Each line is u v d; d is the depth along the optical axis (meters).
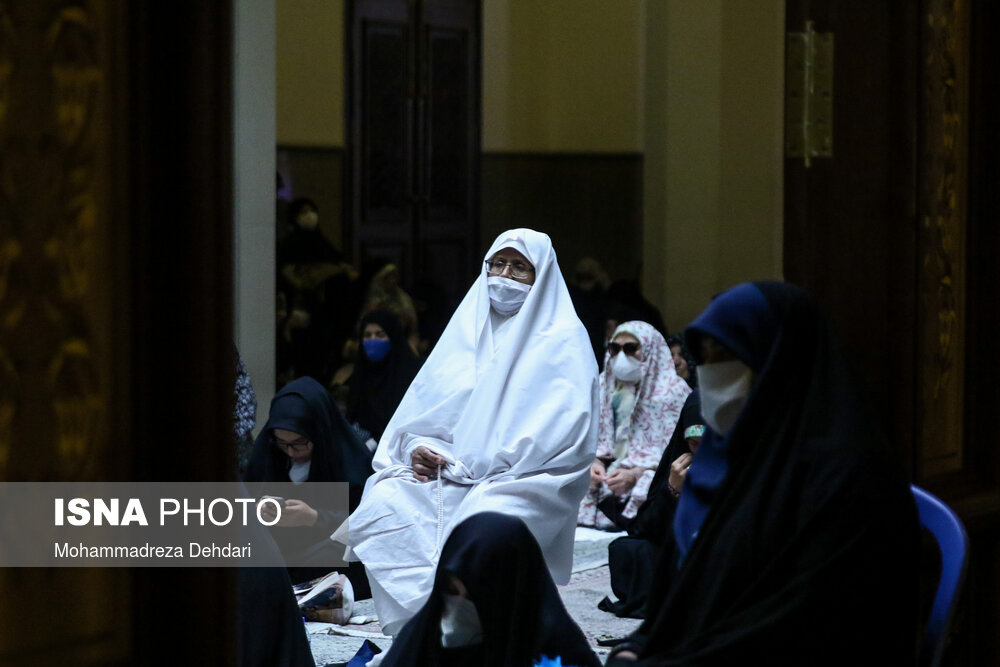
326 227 9.16
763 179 5.44
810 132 2.69
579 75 9.74
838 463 1.90
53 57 1.77
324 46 9.05
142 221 1.85
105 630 1.86
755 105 5.25
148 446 1.88
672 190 8.51
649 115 8.98
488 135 9.92
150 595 1.88
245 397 4.79
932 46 2.68
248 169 5.61
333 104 9.15
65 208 1.79
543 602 2.51
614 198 9.55
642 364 6.22
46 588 1.81
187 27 1.83
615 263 9.53
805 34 2.67
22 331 1.77
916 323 2.64
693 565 1.96
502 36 9.88
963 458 2.88
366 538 4.14
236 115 5.57
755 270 5.28
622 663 1.91
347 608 4.59
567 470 4.10
